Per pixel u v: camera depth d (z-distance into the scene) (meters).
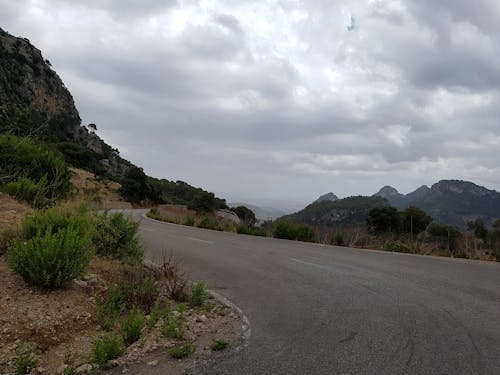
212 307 6.10
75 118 130.00
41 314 4.69
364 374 3.73
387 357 4.13
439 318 5.48
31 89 106.88
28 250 5.28
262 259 10.74
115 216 8.13
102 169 102.12
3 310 4.54
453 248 15.11
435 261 10.90
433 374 3.74
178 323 5.09
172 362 4.04
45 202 10.37
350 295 6.79
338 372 3.77
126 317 5.25
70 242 5.54
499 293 6.96
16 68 105.44
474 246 14.69
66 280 5.53
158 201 88.44
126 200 71.06
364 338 4.69
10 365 3.71
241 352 4.29
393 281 7.93
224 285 7.62
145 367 3.91
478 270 9.45
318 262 10.30
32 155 12.12
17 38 117.56
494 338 4.71
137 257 7.91
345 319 5.43
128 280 6.29
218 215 37.94
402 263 10.30
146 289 6.00
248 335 4.83
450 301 6.38
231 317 5.61
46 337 4.33
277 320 5.43
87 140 130.75
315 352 4.27
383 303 6.26
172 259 10.32
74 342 4.41
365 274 8.67
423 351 4.29
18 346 4.02
